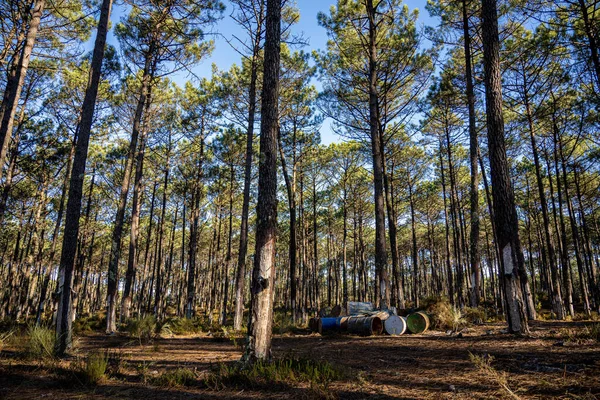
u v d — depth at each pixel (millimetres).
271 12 6039
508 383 3539
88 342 9539
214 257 34094
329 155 24094
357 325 9617
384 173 16406
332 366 4652
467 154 24109
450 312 10367
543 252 26016
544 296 29250
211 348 8328
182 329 12688
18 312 21531
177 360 6359
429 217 32156
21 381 4641
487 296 40625
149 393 4059
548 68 14320
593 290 20984
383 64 14000
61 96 15836
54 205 21219
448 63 16062
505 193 7027
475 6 13438
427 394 3453
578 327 7785
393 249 16234
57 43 12141
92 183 20062
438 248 41344
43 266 25672
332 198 29188
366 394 3592
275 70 5801
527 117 16047
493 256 36562
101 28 7758
